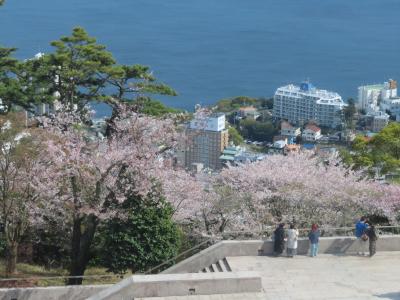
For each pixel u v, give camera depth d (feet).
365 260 73.51
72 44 124.88
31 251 89.92
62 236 90.38
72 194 80.84
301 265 71.72
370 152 140.97
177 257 77.56
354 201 99.04
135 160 78.28
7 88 117.29
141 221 76.59
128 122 82.99
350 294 63.93
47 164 80.59
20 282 77.61
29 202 80.64
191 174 98.58
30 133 80.64
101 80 122.72
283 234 74.08
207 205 97.40
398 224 99.91
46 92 120.67
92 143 82.84
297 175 98.89
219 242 74.13
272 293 63.98
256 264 71.72
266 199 98.12
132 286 62.64
